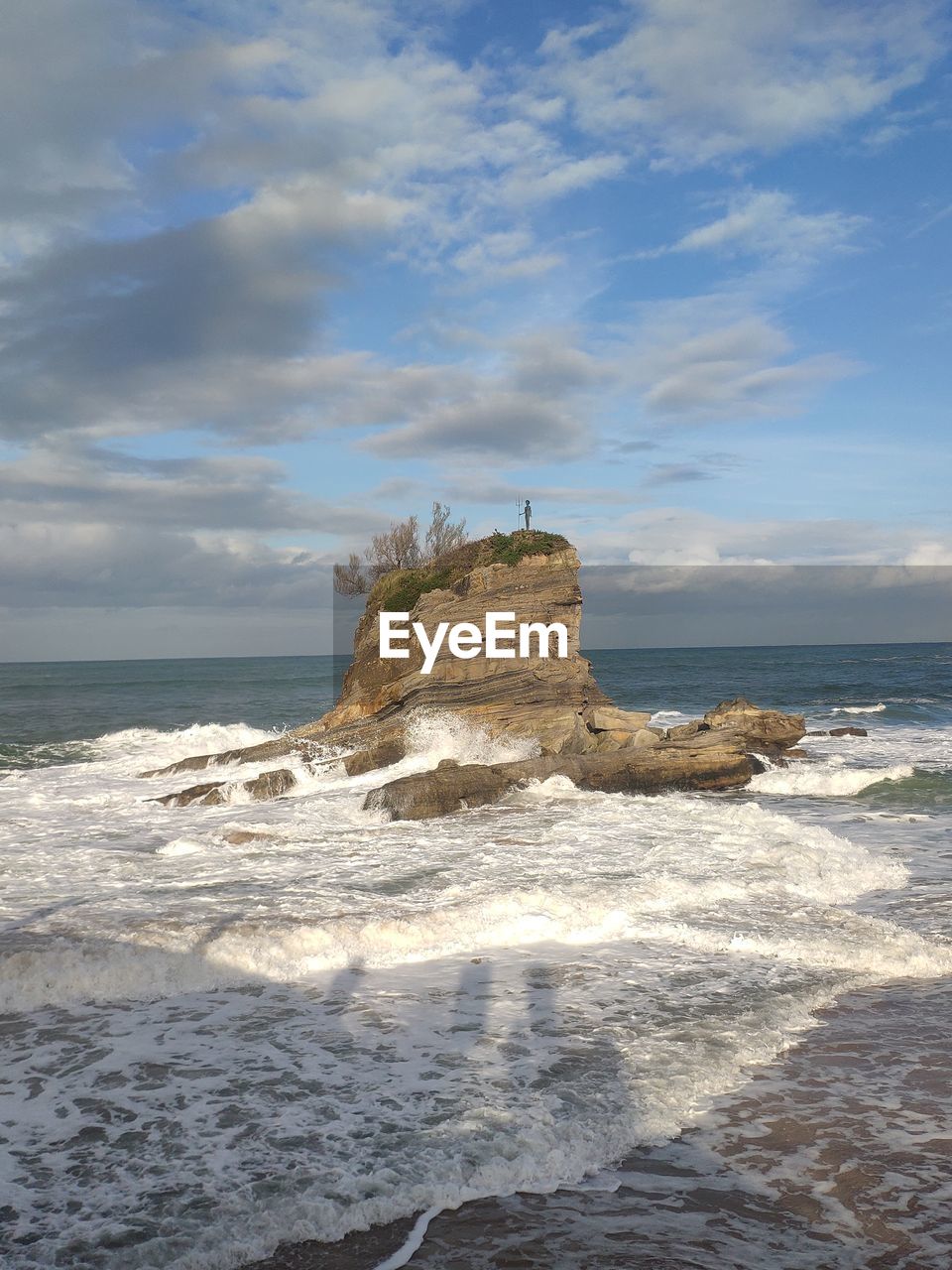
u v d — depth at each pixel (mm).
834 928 9547
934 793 19766
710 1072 6039
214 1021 6906
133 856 13719
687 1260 4031
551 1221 4355
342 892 11031
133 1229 4219
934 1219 4387
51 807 19266
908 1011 7285
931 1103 5660
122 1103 5539
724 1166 4902
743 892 11094
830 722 37406
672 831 15078
